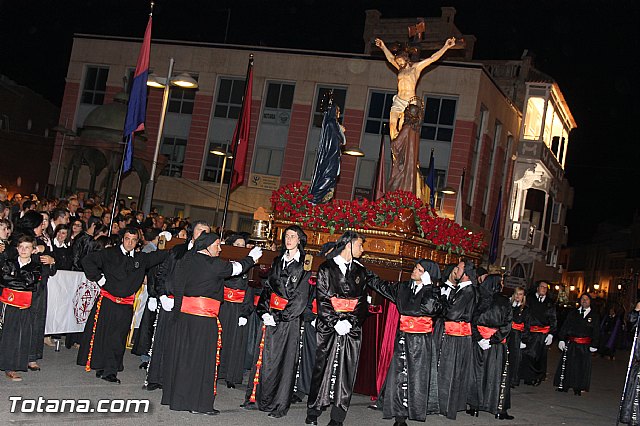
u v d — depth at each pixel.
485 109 33.91
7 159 38.75
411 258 11.43
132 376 10.15
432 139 32.22
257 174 33.34
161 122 18.84
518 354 14.48
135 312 12.49
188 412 8.43
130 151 14.60
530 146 37.81
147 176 29.22
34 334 9.52
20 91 39.44
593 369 21.72
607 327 26.88
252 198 33.28
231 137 33.66
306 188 12.06
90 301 11.61
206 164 33.94
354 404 10.35
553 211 46.72
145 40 14.99
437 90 32.19
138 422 7.67
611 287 63.16
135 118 14.72
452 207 31.72
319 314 8.65
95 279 9.59
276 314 8.80
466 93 31.95
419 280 9.27
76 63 35.41
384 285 9.41
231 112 33.81
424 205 11.97
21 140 39.44
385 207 11.18
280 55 33.47
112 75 34.91
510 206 38.28
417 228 11.57
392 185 13.59
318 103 33.06
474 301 10.14
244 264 8.77
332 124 13.28
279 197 12.02
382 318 10.54
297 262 8.91
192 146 33.91
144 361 10.74
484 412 11.05
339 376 8.54
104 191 29.20
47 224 10.64
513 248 38.06
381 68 32.44
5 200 13.64
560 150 45.22
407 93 13.96
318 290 8.66
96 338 9.52
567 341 14.96
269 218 12.98
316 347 9.20
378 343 10.53
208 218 33.66
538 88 37.94
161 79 18.75
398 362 9.11
